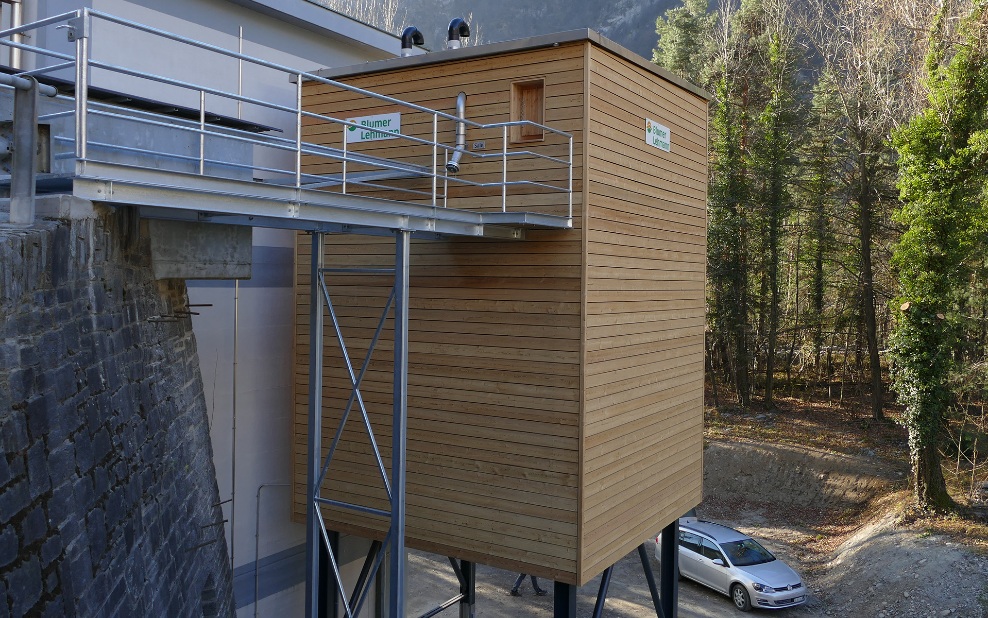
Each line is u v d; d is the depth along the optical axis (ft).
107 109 25.96
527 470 34.55
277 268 43.39
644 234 37.81
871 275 98.48
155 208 23.62
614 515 35.81
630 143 36.47
